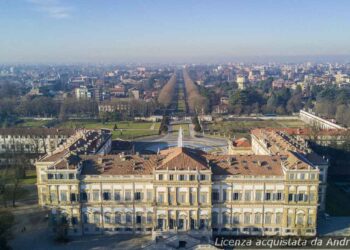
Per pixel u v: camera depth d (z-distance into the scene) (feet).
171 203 549.13
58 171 547.90
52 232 563.89
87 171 563.89
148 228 567.59
